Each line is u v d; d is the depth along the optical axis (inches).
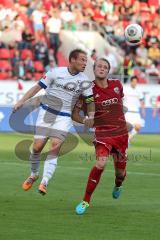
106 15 2746.1
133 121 1711.4
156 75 2568.9
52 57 2454.5
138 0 2883.9
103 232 714.8
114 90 845.2
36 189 1022.4
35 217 788.0
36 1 2635.3
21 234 694.5
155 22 2815.0
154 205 893.8
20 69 2329.0
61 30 2559.1
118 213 827.4
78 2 2733.8
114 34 2657.5
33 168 916.0
